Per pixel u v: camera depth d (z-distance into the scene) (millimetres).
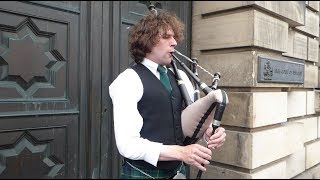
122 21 1988
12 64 1451
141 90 1017
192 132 1044
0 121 1409
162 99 1023
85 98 1828
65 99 1717
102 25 1903
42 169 1596
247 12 1912
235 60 1874
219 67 1941
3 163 1432
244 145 1585
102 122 1897
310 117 964
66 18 1736
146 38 1046
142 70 1058
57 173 1666
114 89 1017
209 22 2127
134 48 1100
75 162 1764
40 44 1599
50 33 1660
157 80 1053
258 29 1842
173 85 1099
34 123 1549
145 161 1007
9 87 1439
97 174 1858
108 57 1936
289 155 1051
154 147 911
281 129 1242
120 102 975
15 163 1475
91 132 1836
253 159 1519
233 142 1636
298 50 1180
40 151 1587
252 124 1624
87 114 1837
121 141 923
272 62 1561
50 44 1668
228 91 1835
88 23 1850
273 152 1320
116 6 1956
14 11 1486
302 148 928
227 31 2025
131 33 1123
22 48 1503
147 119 1011
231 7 2002
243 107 1706
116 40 1960
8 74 1440
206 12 2141
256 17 1862
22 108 1494
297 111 1091
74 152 1761
